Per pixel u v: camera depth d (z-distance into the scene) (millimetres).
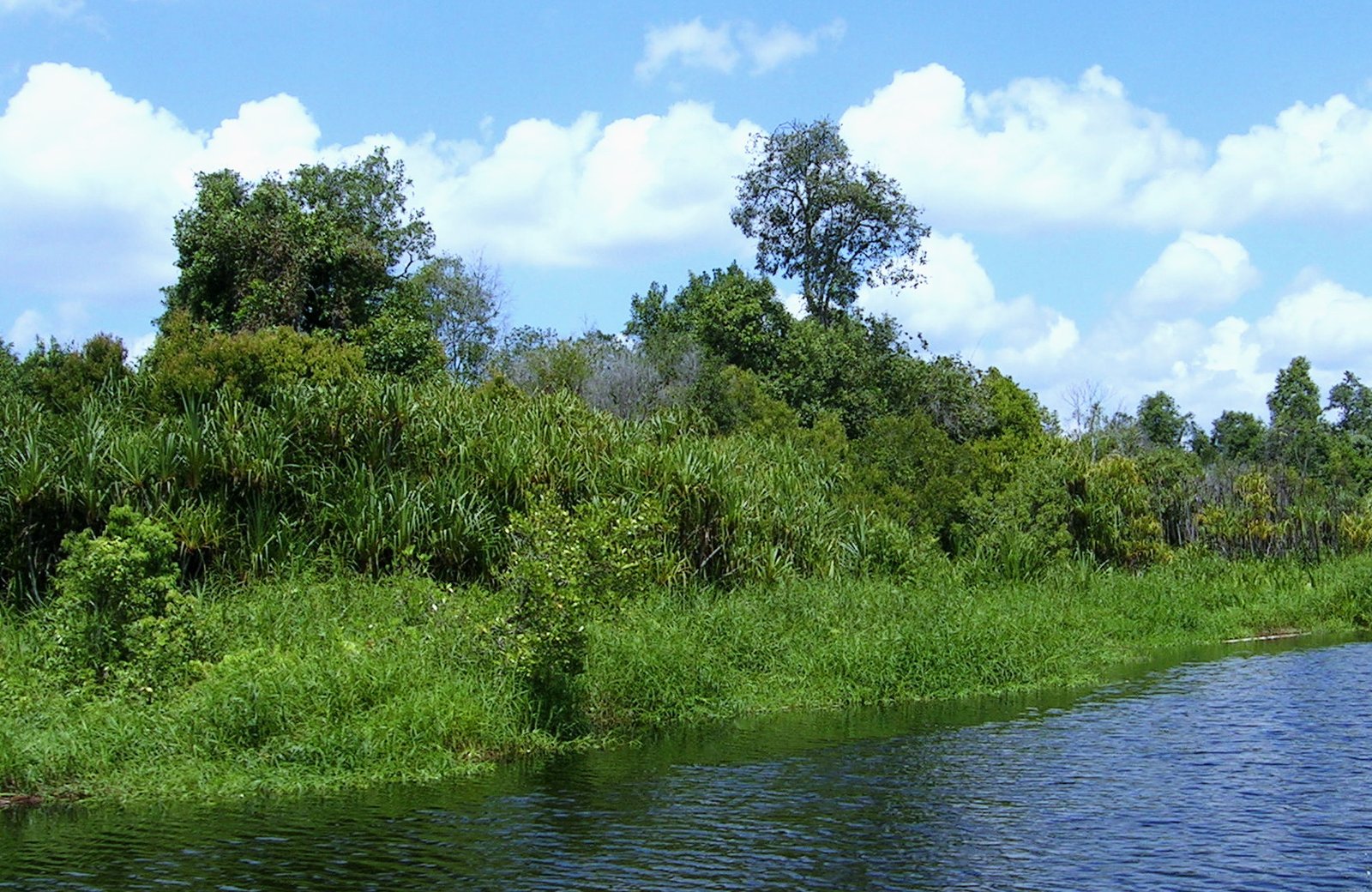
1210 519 35125
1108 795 11945
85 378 25062
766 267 56438
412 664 13695
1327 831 10672
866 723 15930
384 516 19047
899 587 23672
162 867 9453
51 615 14172
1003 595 24641
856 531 25625
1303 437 62875
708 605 19438
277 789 11727
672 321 51531
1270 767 13180
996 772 12922
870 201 54156
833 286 55688
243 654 13227
